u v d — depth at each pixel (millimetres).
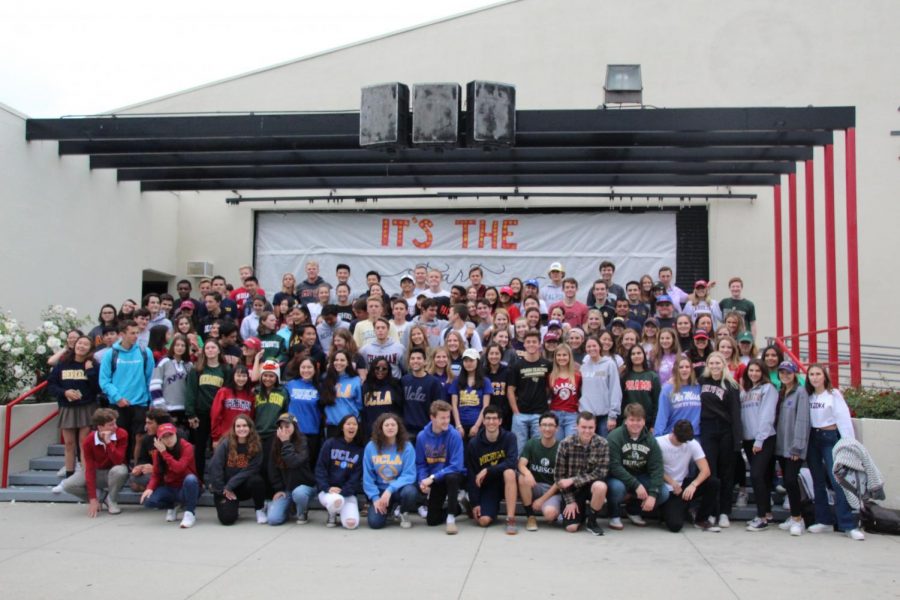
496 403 9578
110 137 11773
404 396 9492
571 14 15203
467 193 14969
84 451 9180
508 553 7508
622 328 10391
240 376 9328
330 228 15750
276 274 15836
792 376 8828
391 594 6188
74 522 8789
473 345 10281
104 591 6254
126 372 10008
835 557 7469
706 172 13352
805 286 14609
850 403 9828
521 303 12117
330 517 8656
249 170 14133
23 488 10039
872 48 14688
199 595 6164
